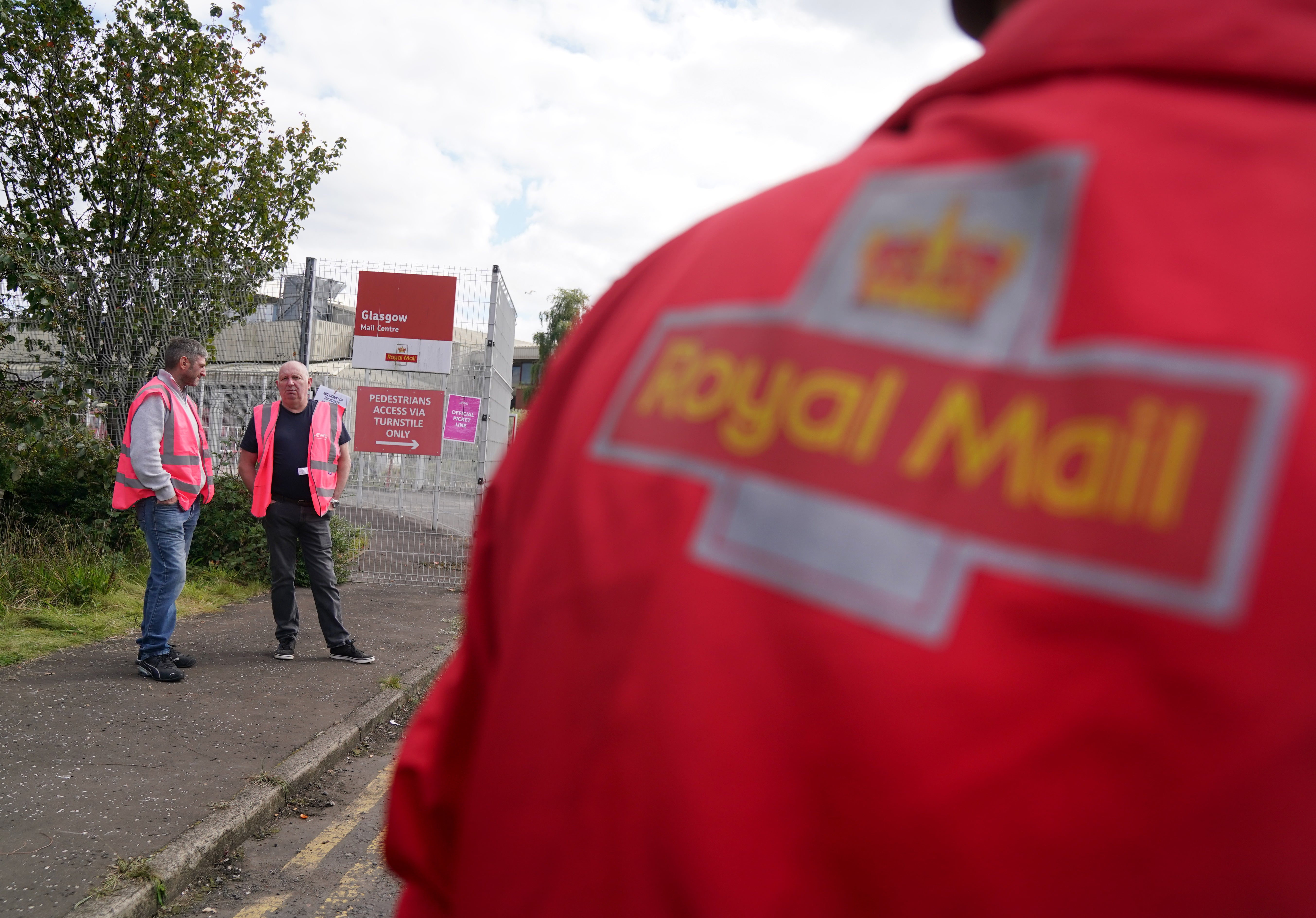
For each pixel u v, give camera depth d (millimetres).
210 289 9359
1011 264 338
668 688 343
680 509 369
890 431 336
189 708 4551
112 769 3646
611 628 375
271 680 5207
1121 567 286
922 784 295
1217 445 282
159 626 5039
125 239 9391
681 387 400
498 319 10336
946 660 299
